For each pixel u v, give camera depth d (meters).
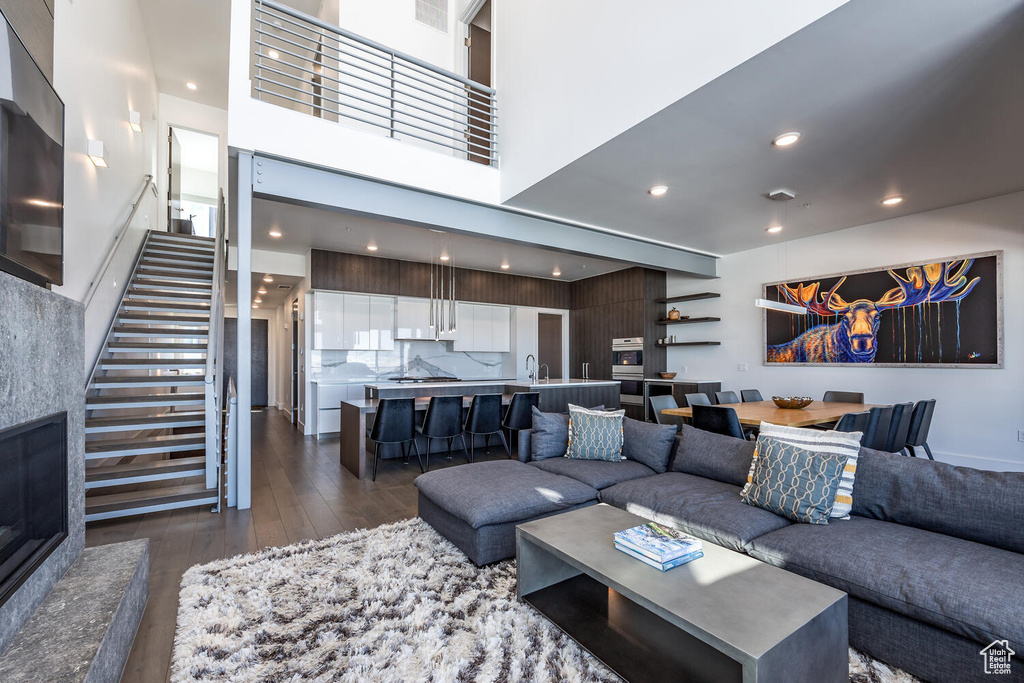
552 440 3.60
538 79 4.14
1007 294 4.43
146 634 1.94
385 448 5.30
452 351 8.34
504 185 4.61
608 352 8.41
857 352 5.49
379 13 5.63
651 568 1.73
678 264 6.57
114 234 5.11
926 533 1.99
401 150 4.12
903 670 1.70
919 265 5.00
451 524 2.76
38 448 1.73
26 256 1.93
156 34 6.84
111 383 4.12
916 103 2.85
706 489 2.69
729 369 6.91
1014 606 1.46
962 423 4.71
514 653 1.78
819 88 2.72
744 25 2.49
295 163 3.69
